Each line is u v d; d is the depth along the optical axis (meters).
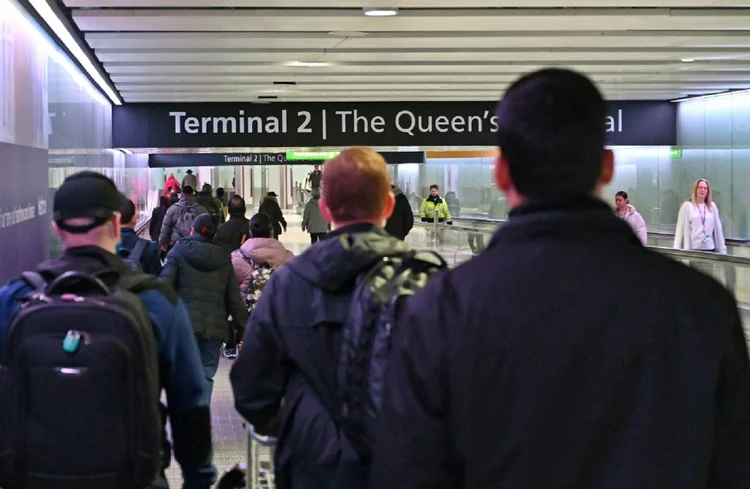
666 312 1.44
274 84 13.55
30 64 8.16
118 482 2.30
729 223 16.33
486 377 1.43
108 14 8.51
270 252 7.07
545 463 1.41
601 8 8.67
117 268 2.56
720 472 1.47
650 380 1.42
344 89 14.20
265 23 8.99
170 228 12.42
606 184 1.60
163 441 2.70
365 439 2.33
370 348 2.33
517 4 8.31
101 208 2.56
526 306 1.44
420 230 22.83
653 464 1.40
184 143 15.78
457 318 1.46
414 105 15.86
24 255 7.35
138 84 13.52
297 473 2.50
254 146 15.80
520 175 1.53
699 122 16.58
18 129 7.48
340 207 2.64
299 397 2.51
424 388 1.46
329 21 8.90
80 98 11.85
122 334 2.33
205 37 9.80
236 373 2.61
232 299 5.98
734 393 1.47
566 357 1.42
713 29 9.65
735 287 8.44
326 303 2.48
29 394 2.29
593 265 1.46
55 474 2.28
